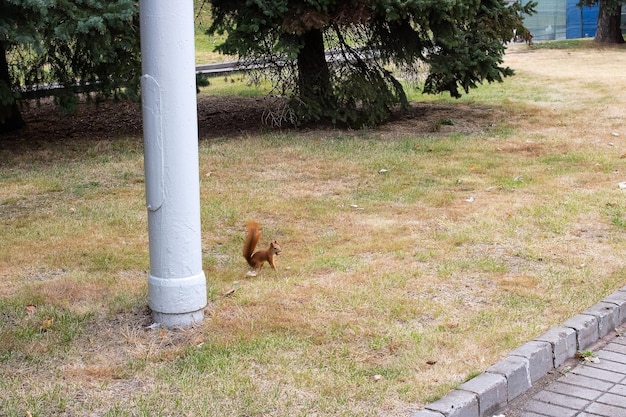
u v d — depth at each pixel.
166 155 5.00
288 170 10.02
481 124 13.48
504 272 6.29
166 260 5.12
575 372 4.80
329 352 4.79
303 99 12.66
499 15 13.39
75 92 12.47
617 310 5.51
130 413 4.05
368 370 4.55
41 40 9.67
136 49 11.46
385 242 7.07
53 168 10.41
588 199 8.45
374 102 13.07
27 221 7.85
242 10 11.83
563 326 5.14
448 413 4.03
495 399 4.33
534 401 4.45
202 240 7.25
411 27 12.73
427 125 13.38
